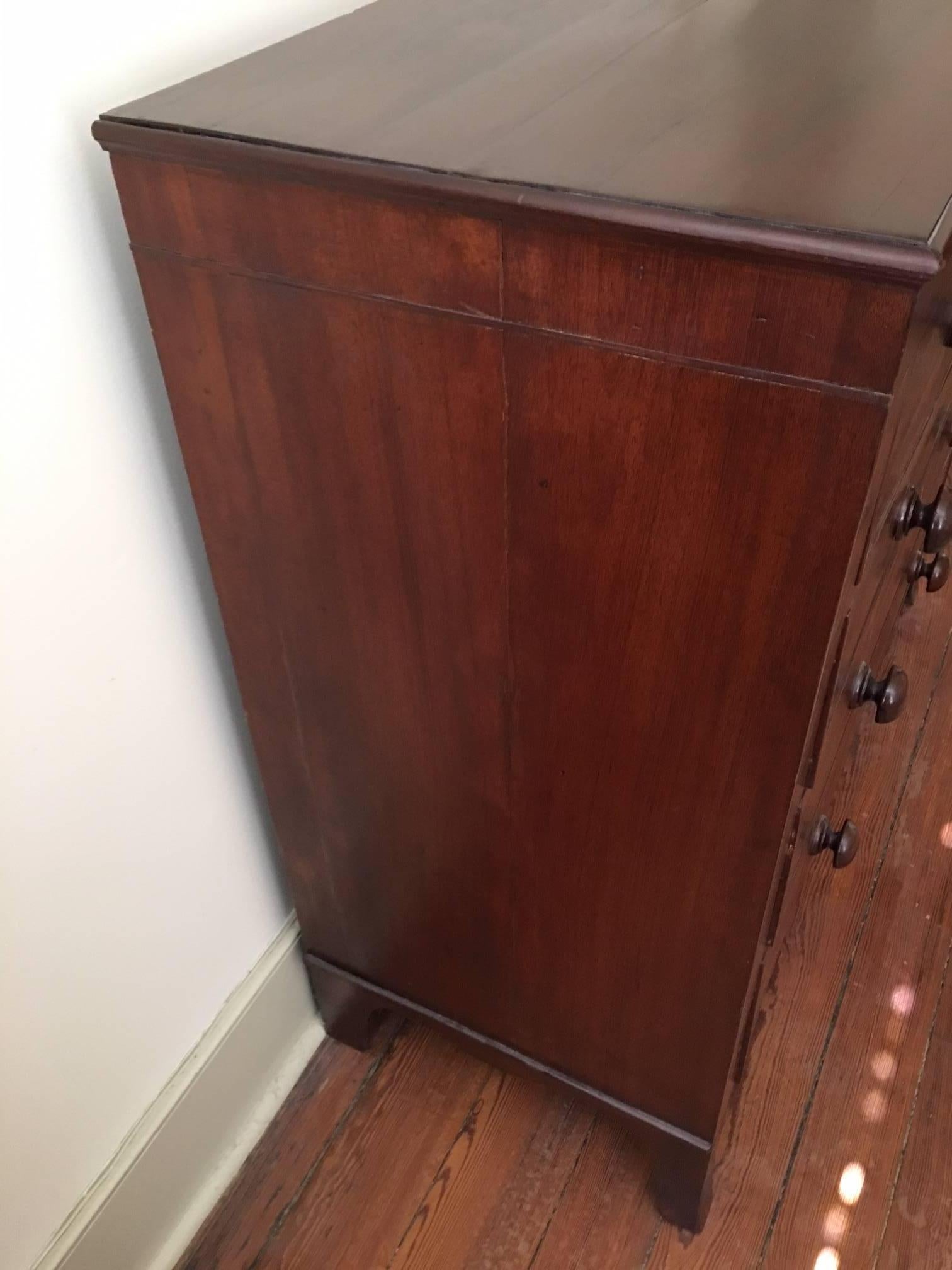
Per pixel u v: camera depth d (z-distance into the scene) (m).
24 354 0.66
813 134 0.54
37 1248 0.90
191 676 0.90
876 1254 1.04
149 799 0.89
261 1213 1.08
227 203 0.59
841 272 0.45
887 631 1.12
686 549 0.59
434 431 0.62
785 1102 1.16
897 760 1.54
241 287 0.63
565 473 0.59
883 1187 1.08
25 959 0.80
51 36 0.63
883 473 0.57
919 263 0.43
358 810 0.93
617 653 0.66
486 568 0.67
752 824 0.70
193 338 0.67
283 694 0.87
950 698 1.64
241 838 1.04
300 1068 1.21
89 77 0.66
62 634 0.75
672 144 0.53
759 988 0.93
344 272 0.58
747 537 0.57
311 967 1.15
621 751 0.72
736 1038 0.87
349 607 0.76
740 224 0.46
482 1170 1.11
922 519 0.79
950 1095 1.16
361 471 0.67
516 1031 1.04
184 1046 1.03
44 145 0.64
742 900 0.75
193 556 0.86
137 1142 0.98
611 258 0.50
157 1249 1.04
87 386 0.71
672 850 0.75
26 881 0.78
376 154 0.54
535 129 0.56
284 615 0.81
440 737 0.81
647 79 0.63
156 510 0.81
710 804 0.71
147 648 0.84
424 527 0.68
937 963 1.29
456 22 0.76
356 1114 1.16
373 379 0.62
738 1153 1.12
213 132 0.58
